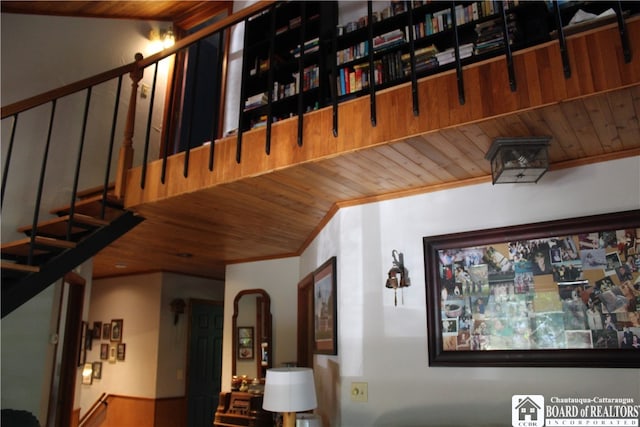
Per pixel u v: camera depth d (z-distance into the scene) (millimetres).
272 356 5020
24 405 3428
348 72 3875
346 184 2936
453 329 2777
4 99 4004
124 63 5191
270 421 4422
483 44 3211
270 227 3953
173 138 5742
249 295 5387
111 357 6648
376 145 2332
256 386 4738
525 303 2615
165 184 3146
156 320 6344
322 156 2475
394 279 2957
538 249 2643
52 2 4359
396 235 3105
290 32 4371
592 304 2453
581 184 2611
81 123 4625
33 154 4129
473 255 2816
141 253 5113
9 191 3902
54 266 3232
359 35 3912
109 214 3771
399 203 3143
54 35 4523
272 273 5277
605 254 2475
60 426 4055
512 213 2768
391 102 2336
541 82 1996
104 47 4996
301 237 4363
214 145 2938
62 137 4422
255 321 5234
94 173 4711
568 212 2615
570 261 2549
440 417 2721
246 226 3916
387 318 3025
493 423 2574
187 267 6188
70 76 4594
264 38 4734
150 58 3605
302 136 2568
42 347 3523
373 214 3223
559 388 2461
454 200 2957
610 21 2660
